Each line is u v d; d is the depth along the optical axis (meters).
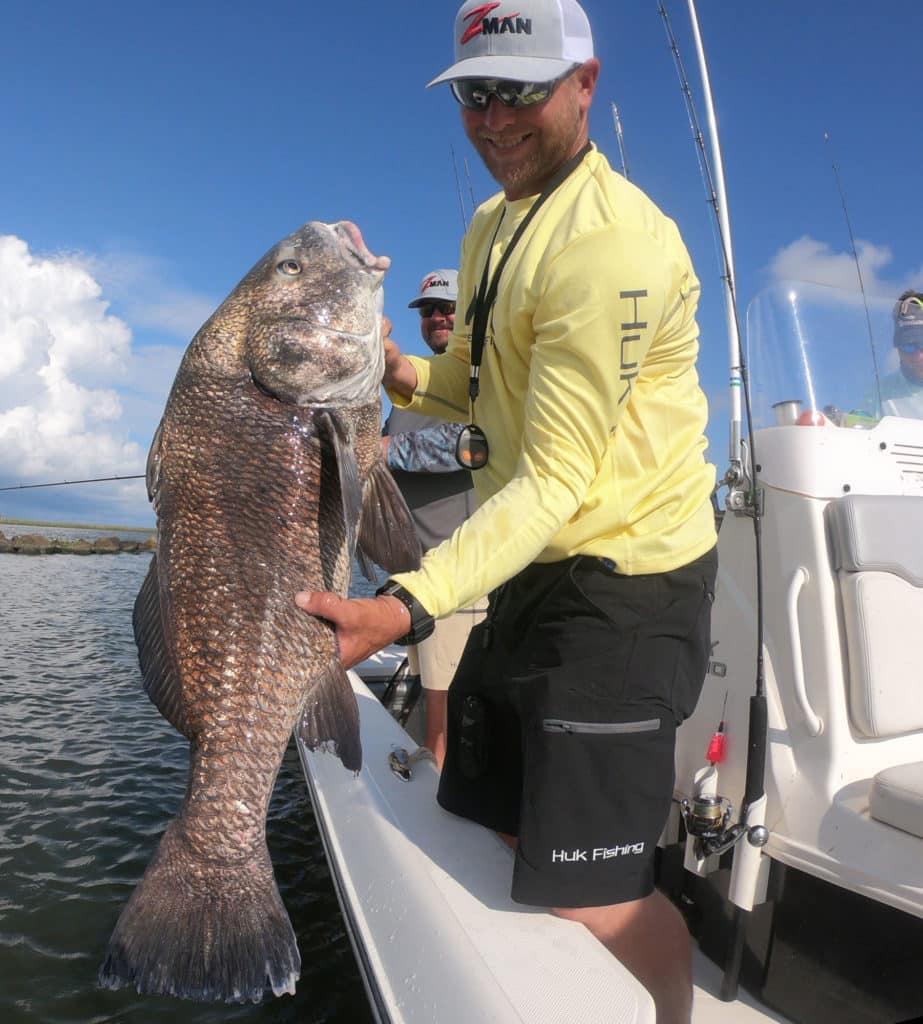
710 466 1.84
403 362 2.24
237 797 1.52
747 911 2.08
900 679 2.08
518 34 1.65
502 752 1.99
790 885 2.13
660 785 1.73
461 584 1.53
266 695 1.54
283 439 1.69
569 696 1.70
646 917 1.74
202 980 1.46
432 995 1.49
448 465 3.63
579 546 1.72
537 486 1.56
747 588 2.35
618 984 1.45
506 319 1.78
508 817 1.98
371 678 4.88
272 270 1.79
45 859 4.26
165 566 1.59
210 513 1.60
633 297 1.53
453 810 2.12
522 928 1.63
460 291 2.33
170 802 5.09
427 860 1.91
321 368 1.75
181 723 1.56
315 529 1.68
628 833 1.69
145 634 1.62
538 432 1.58
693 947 2.34
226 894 1.52
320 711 1.56
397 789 2.36
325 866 4.18
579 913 1.70
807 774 2.11
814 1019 2.03
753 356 2.72
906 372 2.82
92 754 5.98
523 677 1.79
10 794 5.16
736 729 2.34
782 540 2.23
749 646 2.32
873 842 1.89
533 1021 1.34
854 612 2.08
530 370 1.67
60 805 5.00
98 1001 3.09
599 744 1.69
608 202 1.62
